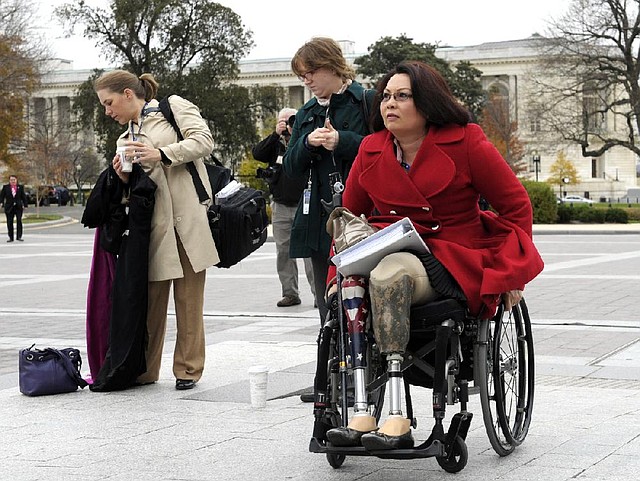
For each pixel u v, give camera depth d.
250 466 4.86
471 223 4.80
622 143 56.38
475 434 5.44
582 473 4.57
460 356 4.72
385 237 4.41
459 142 4.69
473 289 4.50
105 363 6.87
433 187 4.68
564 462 4.79
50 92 103.75
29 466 4.93
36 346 9.26
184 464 4.91
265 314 11.34
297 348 8.69
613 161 101.44
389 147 4.78
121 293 6.76
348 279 4.48
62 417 6.09
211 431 5.62
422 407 6.13
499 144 77.69
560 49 55.44
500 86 99.06
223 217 6.89
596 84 55.66
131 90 6.97
